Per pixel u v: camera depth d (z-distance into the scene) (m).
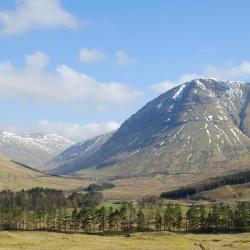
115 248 169.12
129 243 189.25
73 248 167.12
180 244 185.88
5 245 174.38
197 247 173.00
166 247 172.62
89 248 168.12
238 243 187.38
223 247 172.25
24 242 187.50
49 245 177.88
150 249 165.62
